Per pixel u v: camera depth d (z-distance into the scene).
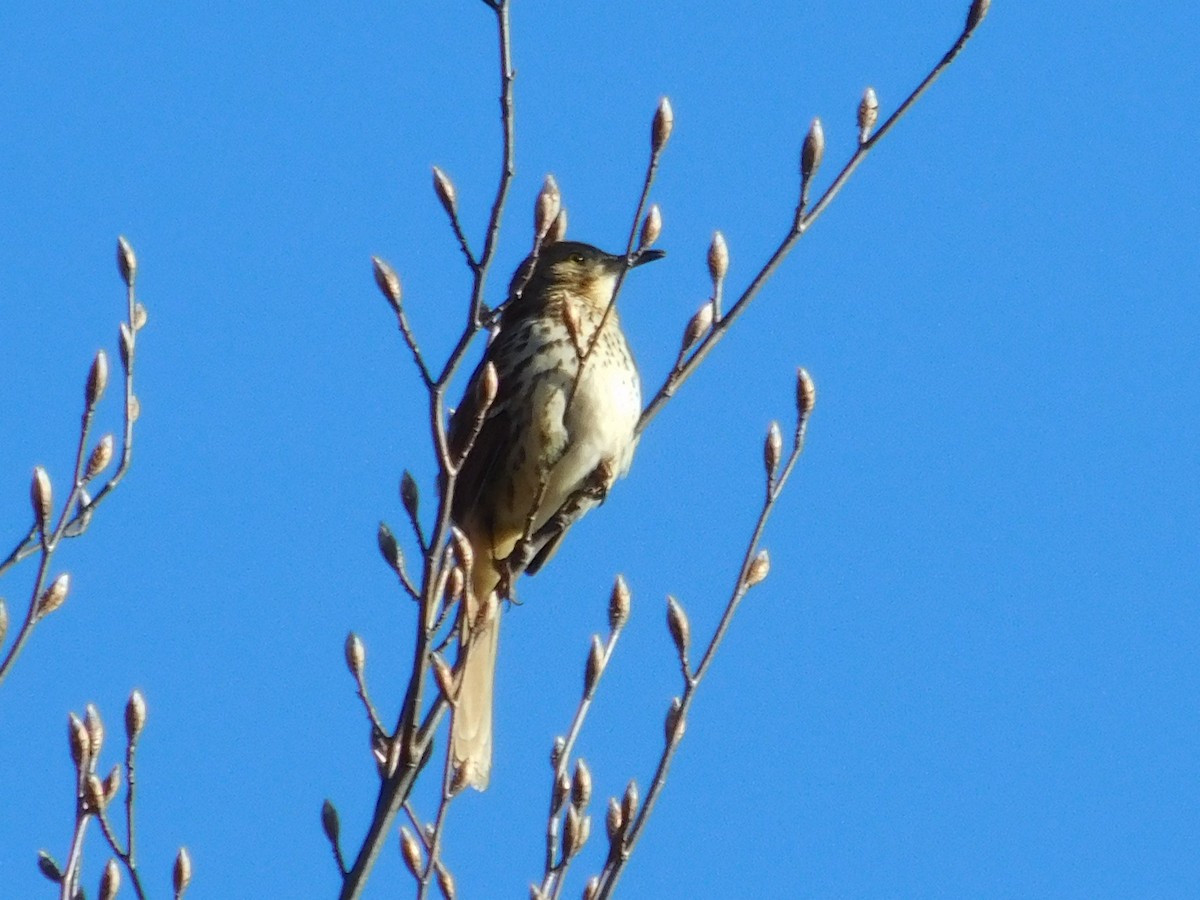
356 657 7.52
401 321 7.35
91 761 7.18
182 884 7.33
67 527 8.05
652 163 7.96
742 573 7.78
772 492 7.88
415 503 7.67
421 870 7.32
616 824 7.51
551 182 7.54
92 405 7.83
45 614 7.51
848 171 8.84
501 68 7.26
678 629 7.67
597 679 7.69
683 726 7.52
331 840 7.34
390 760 7.35
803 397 7.98
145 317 8.55
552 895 7.32
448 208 7.28
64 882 7.05
